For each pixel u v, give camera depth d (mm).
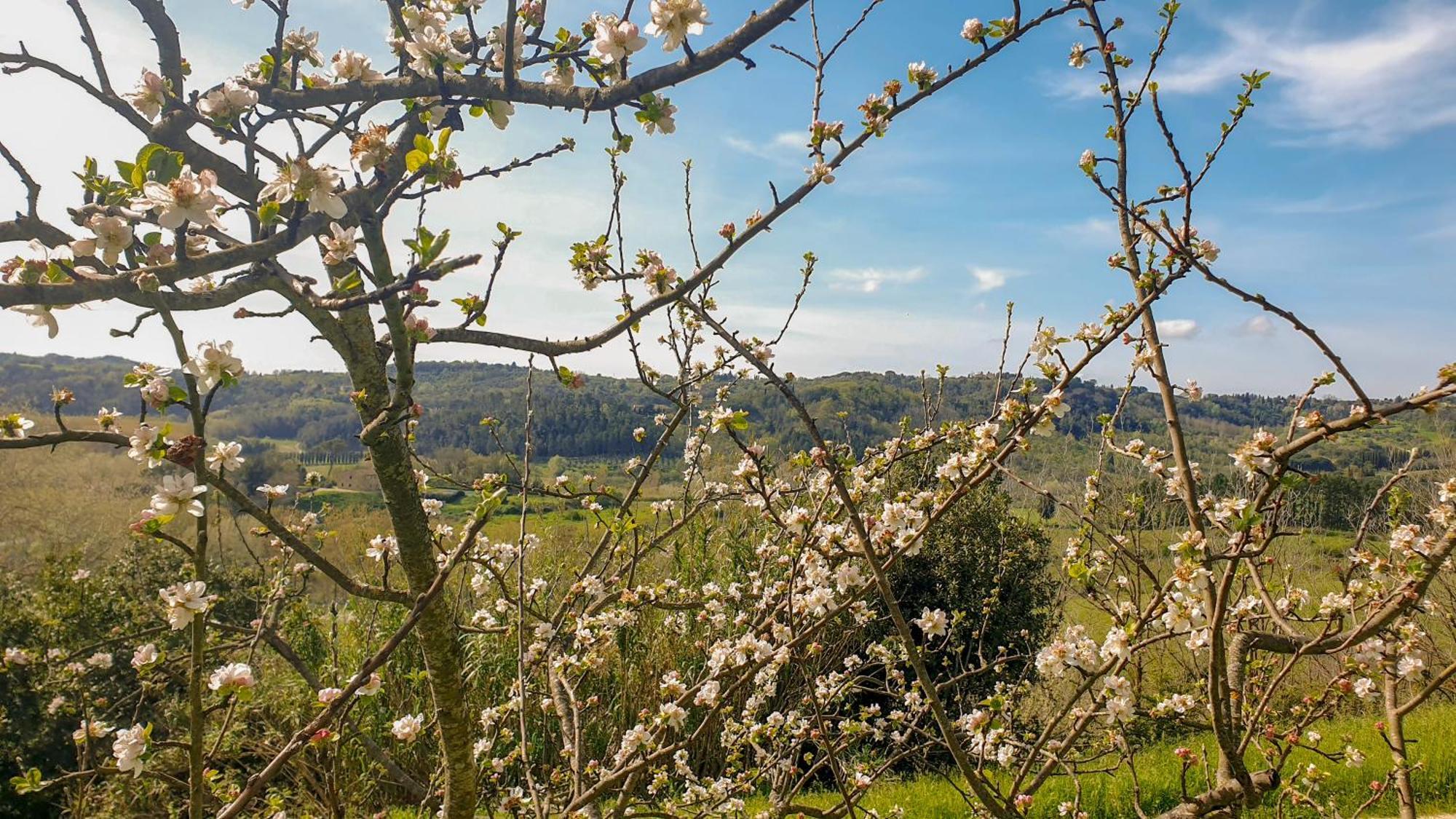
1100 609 2555
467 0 1818
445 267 1371
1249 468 1855
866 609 2811
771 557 3914
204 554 1709
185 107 1663
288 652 3000
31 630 5762
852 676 3826
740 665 2666
